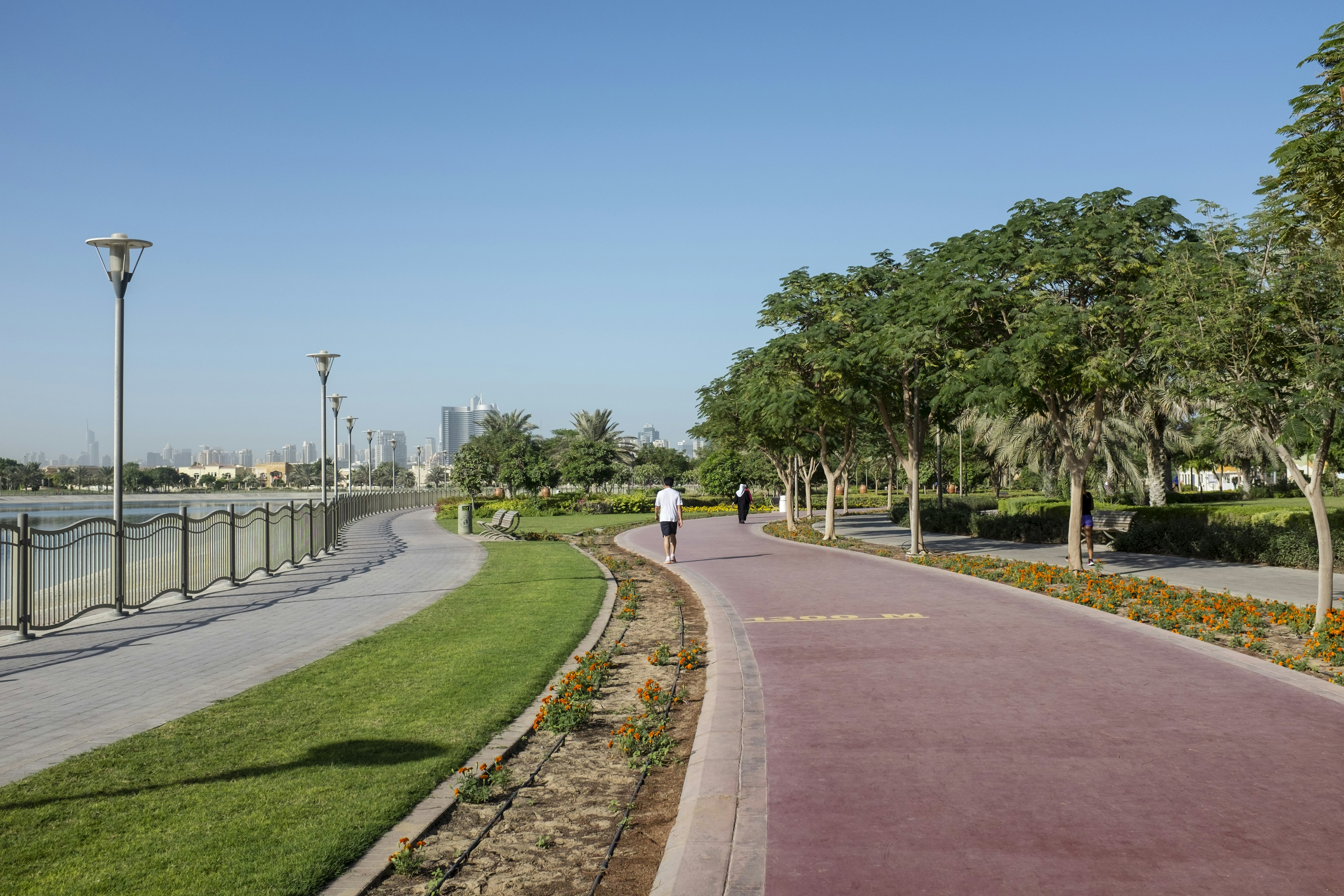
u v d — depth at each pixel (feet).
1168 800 16.49
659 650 31.27
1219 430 37.06
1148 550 68.23
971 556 66.03
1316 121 29.35
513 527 99.40
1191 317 35.35
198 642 34.63
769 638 33.68
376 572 62.28
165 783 17.78
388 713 23.11
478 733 21.44
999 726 21.39
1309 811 15.89
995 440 119.85
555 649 31.73
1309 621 33.96
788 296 74.23
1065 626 35.01
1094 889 13.05
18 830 15.33
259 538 60.49
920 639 32.78
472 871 14.64
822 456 89.56
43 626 36.91
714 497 198.29
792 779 17.93
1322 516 33.40
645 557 72.43
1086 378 46.73
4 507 331.57
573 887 14.08
